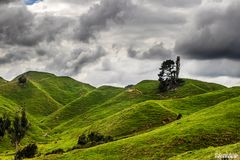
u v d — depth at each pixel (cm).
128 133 11650
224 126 7938
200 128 7825
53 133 18475
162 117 12462
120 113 14138
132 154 7006
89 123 18088
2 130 13188
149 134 8194
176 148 6975
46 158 7944
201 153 5484
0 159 10275
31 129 17712
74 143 11644
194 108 14288
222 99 15350
